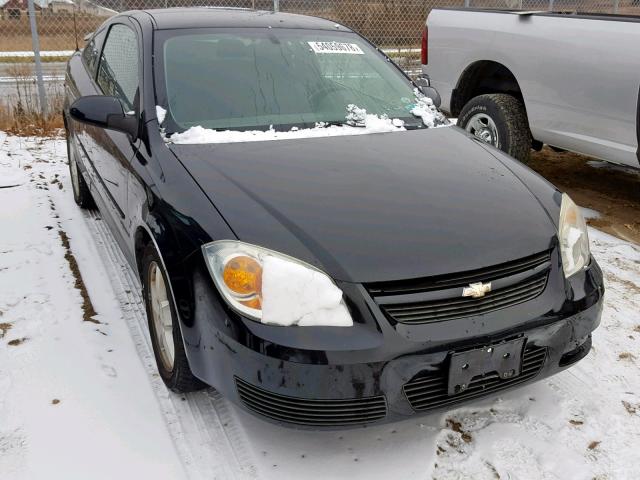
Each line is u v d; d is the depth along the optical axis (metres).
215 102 3.01
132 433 2.40
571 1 10.62
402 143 2.98
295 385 2.00
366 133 3.05
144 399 2.60
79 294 3.40
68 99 4.39
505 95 5.36
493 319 2.16
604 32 4.41
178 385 2.52
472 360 2.11
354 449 2.36
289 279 2.03
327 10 9.45
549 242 2.38
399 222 2.26
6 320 3.11
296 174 2.52
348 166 2.63
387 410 2.07
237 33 3.45
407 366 2.04
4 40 8.71
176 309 2.27
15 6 8.62
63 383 2.66
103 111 2.86
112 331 3.07
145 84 3.00
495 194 2.55
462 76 5.70
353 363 1.98
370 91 3.44
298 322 2.01
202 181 2.43
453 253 2.16
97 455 2.28
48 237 4.11
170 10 3.74
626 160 4.43
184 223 2.29
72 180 4.74
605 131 4.50
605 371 2.89
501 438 2.43
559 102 4.80
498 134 5.30
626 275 3.88
